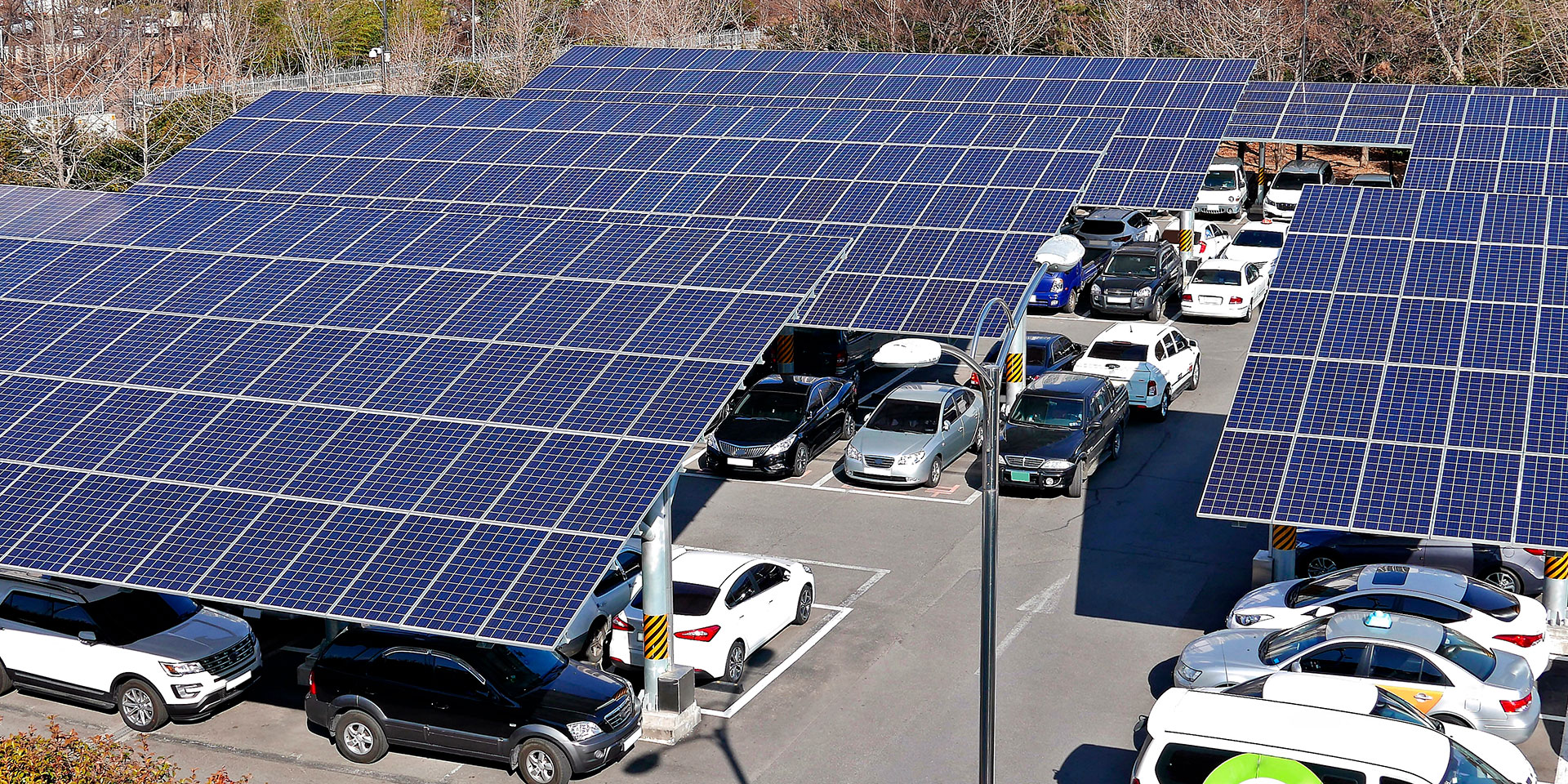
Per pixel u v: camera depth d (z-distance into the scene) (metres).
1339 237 23.66
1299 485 17.77
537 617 14.99
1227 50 65.69
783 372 34.62
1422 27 65.12
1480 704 17.22
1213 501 17.72
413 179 33.75
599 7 81.62
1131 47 67.38
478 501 16.83
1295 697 16.19
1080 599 23.14
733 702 19.80
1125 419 30.95
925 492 28.81
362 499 17.06
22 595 20.00
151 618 19.75
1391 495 17.38
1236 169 53.62
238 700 20.16
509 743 17.48
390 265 23.20
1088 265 43.78
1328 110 39.62
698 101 40.69
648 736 18.73
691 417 18.03
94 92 65.12
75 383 20.12
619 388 18.83
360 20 91.00
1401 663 17.69
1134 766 15.93
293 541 16.47
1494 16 64.25
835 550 25.59
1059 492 28.36
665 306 20.92
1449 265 22.34
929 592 23.53
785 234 23.34
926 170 32.47
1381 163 64.12
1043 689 19.91
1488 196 24.70
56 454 18.50
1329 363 20.12
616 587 22.16
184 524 16.94
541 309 21.22
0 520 17.23
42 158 52.38
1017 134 35.00
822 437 31.09
